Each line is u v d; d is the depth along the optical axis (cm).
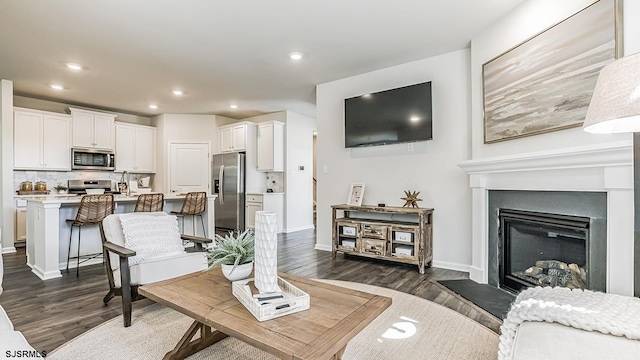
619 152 179
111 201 373
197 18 289
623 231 183
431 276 338
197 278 192
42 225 336
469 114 357
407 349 191
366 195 432
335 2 266
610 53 197
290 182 663
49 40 331
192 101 585
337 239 418
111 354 184
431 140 379
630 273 180
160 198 414
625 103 122
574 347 98
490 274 305
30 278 327
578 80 217
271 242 158
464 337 205
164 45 346
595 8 207
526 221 262
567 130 227
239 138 667
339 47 354
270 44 345
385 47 354
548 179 236
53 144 559
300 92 527
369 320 139
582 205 214
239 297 158
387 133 400
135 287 234
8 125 457
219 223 674
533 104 254
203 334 188
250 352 186
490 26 307
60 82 470
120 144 650
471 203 356
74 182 599
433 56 380
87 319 229
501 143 293
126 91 518
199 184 700
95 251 395
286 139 658
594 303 121
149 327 217
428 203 385
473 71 332
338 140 462
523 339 109
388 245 376
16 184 539
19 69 415
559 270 246
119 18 288
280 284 174
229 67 413
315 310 146
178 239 284
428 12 282
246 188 651
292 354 110
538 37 250
